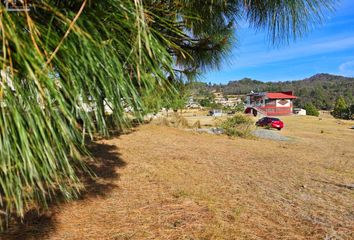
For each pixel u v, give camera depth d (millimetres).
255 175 6980
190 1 1832
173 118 17141
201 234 3730
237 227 3982
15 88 745
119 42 917
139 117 1056
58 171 959
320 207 4945
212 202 4875
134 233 3674
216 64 2877
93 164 6590
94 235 3574
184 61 2676
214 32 2484
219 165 7801
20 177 816
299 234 3879
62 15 818
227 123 16188
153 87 990
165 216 4223
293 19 1846
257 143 13852
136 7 850
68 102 860
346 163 9680
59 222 3779
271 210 4703
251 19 2068
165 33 1427
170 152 9086
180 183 5875
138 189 5289
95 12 898
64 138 834
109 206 4434
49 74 785
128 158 7688
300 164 8906
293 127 29734
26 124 781
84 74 844
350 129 29859
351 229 4074
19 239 3283
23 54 737
